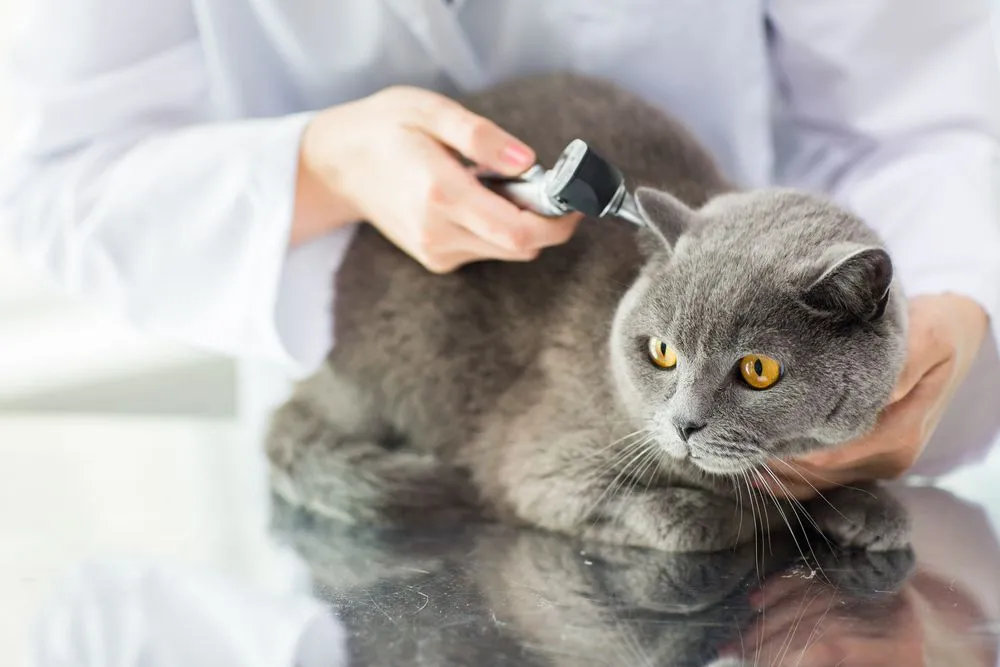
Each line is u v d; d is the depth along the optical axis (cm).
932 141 204
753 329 143
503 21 198
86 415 362
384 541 164
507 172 149
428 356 188
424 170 151
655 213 155
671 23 197
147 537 168
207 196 176
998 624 117
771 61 220
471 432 186
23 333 389
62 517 182
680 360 149
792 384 144
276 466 193
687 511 154
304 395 205
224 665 116
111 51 192
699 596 131
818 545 152
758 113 209
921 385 157
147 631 125
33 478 215
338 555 155
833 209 160
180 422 282
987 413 184
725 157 214
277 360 194
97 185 189
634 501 159
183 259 181
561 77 197
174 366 384
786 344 143
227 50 192
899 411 154
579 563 148
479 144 148
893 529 148
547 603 129
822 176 227
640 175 185
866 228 158
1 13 227
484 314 185
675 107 210
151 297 186
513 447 176
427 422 191
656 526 154
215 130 183
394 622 123
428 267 172
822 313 143
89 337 387
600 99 193
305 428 194
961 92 201
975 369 182
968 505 172
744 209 162
